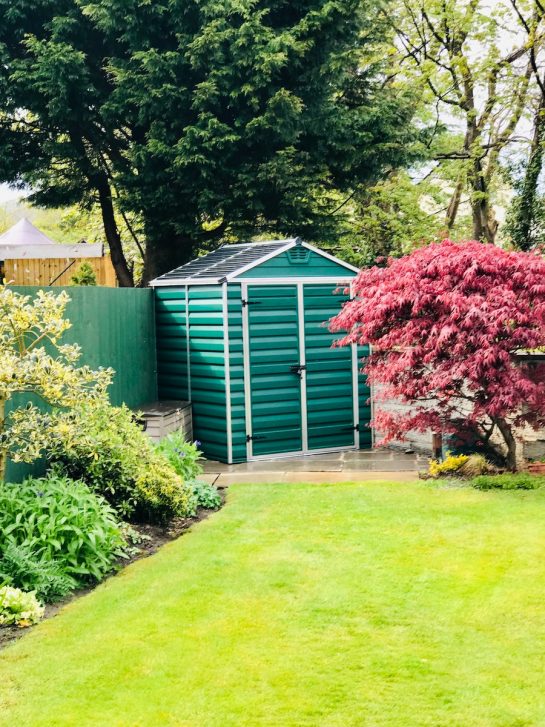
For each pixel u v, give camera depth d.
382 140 18.23
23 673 4.95
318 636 5.38
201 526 7.96
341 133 17.69
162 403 11.74
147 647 5.26
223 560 6.88
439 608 5.77
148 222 17.69
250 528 7.82
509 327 8.63
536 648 5.14
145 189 17.09
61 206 19.72
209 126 16.05
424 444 11.35
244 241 18.91
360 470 10.41
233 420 11.25
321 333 11.70
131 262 25.94
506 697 4.57
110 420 8.19
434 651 5.13
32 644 5.33
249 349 11.26
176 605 5.93
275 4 17.14
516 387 8.60
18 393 7.95
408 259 9.39
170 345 12.22
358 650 5.16
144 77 16.19
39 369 6.79
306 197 18.11
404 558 6.80
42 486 7.08
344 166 18.05
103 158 18.39
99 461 7.77
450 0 20.69
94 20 16.45
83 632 5.51
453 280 8.90
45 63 15.91
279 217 17.83
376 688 4.69
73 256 21.75
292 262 11.58
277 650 5.19
